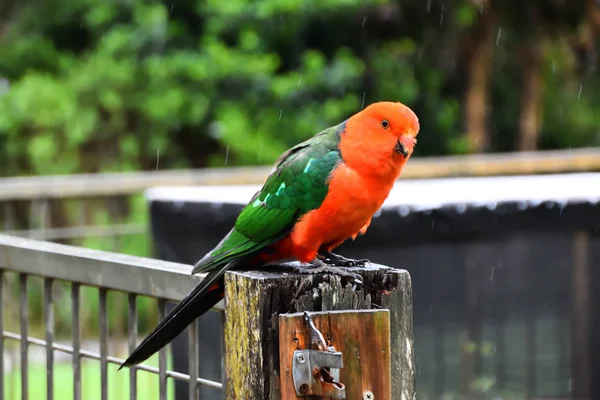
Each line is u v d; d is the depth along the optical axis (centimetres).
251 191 828
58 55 2447
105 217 1723
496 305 767
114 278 509
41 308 1759
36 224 1614
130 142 2214
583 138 2961
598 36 2653
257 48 2355
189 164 2339
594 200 760
